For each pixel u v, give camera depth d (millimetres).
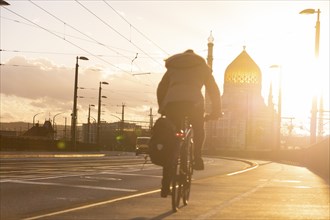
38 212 7129
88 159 34719
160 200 8508
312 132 37469
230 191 10547
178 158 6637
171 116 6340
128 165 24641
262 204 8086
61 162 26656
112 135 144875
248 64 165000
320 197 9578
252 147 162750
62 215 6652
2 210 7434
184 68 6422
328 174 22094
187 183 7391
